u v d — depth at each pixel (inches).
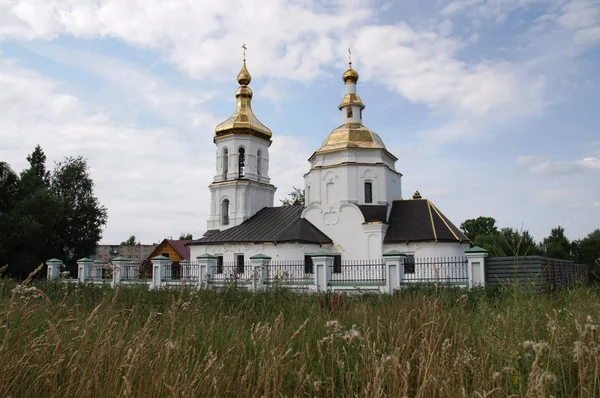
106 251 4397.1
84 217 2477.9
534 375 166.6
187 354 236.5
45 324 273.4
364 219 1315.2
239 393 204.4
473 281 760.3
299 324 327.0
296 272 1115.3
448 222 1314.0
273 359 205.6
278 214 1524.4
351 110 1514.5
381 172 1390.3
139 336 222.1
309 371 242.8
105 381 191.9
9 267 1908.2
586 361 202.7
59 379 203.8
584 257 2319.1
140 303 502.6
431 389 193.9
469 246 1320.1
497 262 764.0
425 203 1359.5
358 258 1307.8
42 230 2023.9
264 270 970.1
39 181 2372.0
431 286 629.6
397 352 214.8
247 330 333.1
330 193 1393.9
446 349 225.0
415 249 1248.8
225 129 1626.5
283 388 217.6
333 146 1428.4
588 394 181.0
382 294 573.9
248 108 1670.8
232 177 1593.3
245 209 1571.1
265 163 1672.0
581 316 271.3
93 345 217.8
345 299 516.1
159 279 1125.1
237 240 1354.6
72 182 2519.7
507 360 207.9
